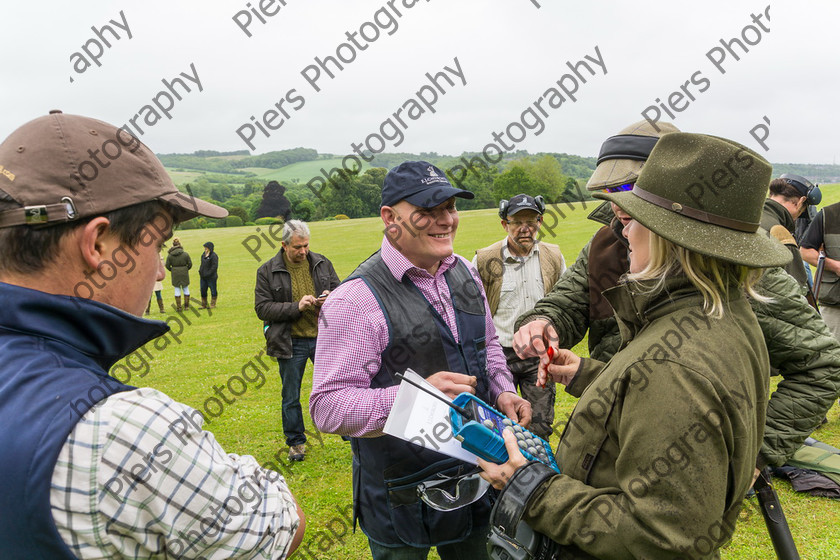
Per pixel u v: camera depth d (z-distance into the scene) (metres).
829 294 5.52
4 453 0.87
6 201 0.97
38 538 0.88
